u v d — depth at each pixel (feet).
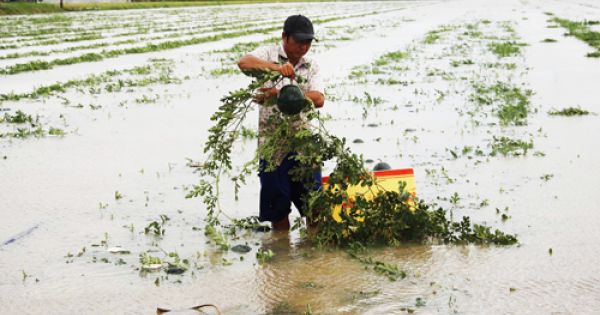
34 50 86.38
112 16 174.50
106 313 14.48
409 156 29.07
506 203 22.02
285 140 18.54
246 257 17.66
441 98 45.06
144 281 16.12
